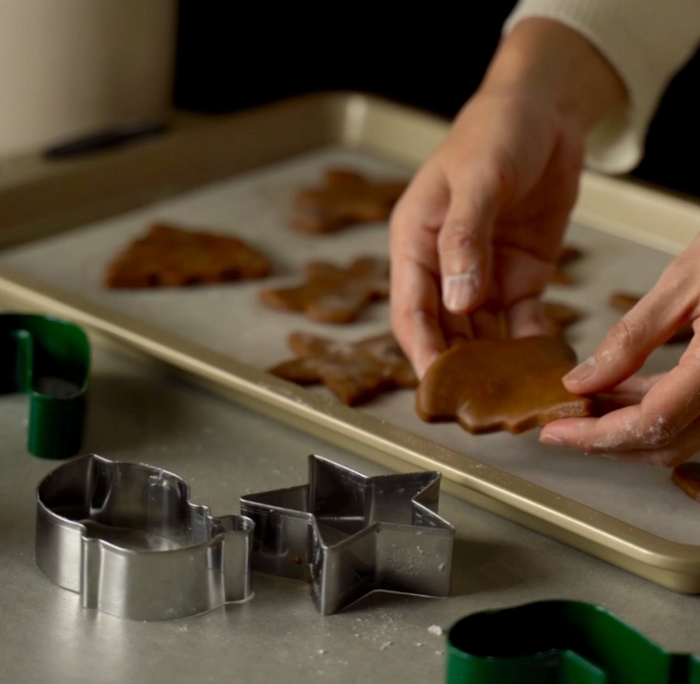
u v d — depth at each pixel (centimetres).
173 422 108
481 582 99
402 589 98
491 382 108
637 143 126
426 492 100
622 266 127
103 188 130
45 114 131
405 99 162
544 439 104
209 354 110
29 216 127
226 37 141
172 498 100
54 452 105
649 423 101
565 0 121
